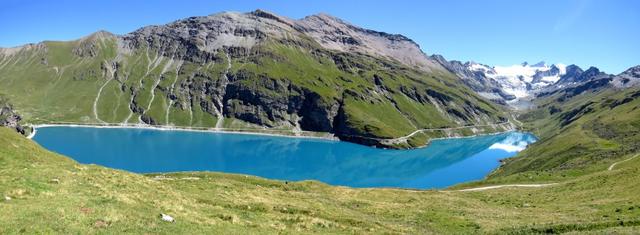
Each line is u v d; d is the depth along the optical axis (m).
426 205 75.88
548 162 187.75
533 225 52.97
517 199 84.50
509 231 50.53
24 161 54.72
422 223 59.41
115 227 32.06
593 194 77.12
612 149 171.25
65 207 34.44
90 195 40.94
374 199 83.25
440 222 60.00
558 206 71.44
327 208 63.66
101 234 29.95
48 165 53.62
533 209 71.19
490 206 77.31
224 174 100.38
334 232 45.97
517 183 116.94
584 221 53.78
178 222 37.25
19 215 30.56
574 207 67.94
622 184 78.94
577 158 170.00
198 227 37.19
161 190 52.88
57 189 40.66
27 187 38.88
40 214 31.55
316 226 47.53
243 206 53.41
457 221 60.28
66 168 53.66
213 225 39.12
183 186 62.34
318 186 94.31
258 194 67.31
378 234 48.03
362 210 68.12
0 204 32.53
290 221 48.00
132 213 36.72
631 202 63.16
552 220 57.41
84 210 34.59
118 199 40.91
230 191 64.69
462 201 82.44
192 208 45.84
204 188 63.84
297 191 88.06
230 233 37.22
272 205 57.28
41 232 28.09
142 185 52.94
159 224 35.34
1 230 27.31
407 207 72.50
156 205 42.34
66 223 30.62
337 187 95.75
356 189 93.88
